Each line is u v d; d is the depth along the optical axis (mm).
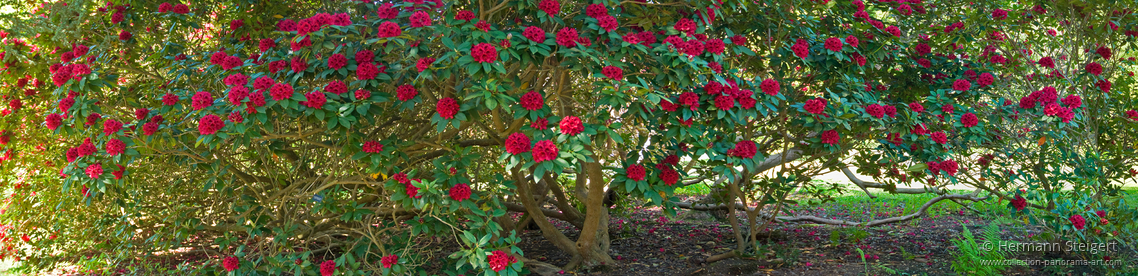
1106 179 4449
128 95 4148
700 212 7070
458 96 3463
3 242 4691
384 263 3596
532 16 3479
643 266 4930
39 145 4660
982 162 4641
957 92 4480
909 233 6031
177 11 3865
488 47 2791
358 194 4637
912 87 4754
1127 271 4070
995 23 4559
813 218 6672
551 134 3076
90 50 3654
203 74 3844
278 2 3984
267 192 4492
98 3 4156
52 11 3518
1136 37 4551
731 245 5594
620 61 3197
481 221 3350
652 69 3279
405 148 3693
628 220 6836
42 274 4727
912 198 8227
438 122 2988
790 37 3910
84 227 4793
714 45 3223
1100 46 4656
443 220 3479
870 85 4293
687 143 3709
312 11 4215
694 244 5715
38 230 4930
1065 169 4473
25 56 3887
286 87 2879
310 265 3793
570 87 4070
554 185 5695
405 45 3160
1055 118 3941
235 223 4699
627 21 3490
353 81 3336
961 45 4777
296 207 4254
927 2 4828
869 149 4590
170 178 4645
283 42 3559
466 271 4145
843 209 7707
